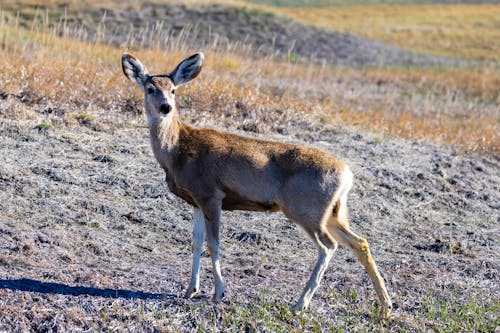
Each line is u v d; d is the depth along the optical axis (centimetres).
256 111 5000
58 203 3359
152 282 2777
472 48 19125
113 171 3784
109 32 12825
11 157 3703
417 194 4159
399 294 2898
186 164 2658
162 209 3531
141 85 2802
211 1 15988
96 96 4703
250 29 14938
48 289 2577
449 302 2878
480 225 3906
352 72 12300
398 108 8100
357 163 4469
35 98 4497
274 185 2625
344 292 2866
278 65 9650
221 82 5291
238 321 2523
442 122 6631
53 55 5522
